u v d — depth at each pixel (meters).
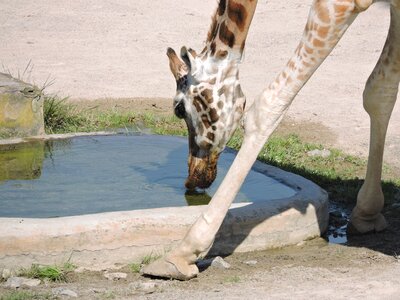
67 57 20.42
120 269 9.02
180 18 25.19
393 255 9.61
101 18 24.75
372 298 7.81
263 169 11.63
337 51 21.72
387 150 14.24
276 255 9.66
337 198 12.03
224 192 8.67
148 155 12.50
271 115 8.57
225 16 9.41
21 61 19.80
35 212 10.05
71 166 11.96
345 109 16.83
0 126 13.73
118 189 10.98
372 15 25.44
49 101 15.12
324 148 14.32
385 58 9.64
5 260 8.76
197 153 9.96
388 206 11.56
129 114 15.72
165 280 8.68
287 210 10.02
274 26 24.47
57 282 8.57
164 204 10.44
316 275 8.73
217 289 8.30
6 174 11.63
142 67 19.83
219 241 9.61
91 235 8.97
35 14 24.95
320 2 8.32
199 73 9.59
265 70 19.86
